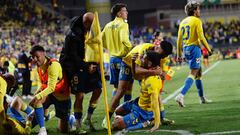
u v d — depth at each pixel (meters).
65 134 11.36
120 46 12.09
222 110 13.77
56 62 10.71
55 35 55.50
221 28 74.94
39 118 10.66
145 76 10.83
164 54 11.21
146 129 11.00
